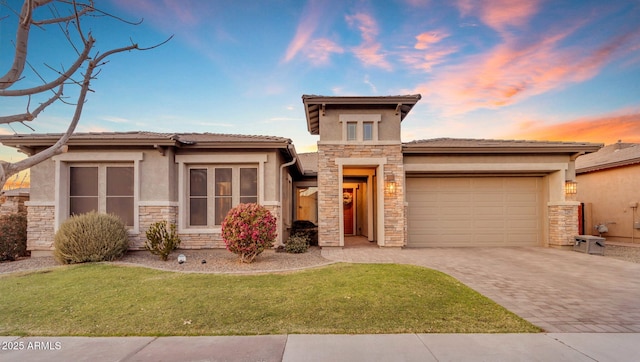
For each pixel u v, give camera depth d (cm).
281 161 1275
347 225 1989
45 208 1098
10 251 1034
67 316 512
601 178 1736
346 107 1270
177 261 976
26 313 525
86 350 399
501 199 1374
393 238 1253
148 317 506
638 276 805
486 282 742
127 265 901
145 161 1122
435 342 421
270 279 730
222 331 455
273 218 986
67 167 1127
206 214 1186
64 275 775
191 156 1166
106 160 1116
